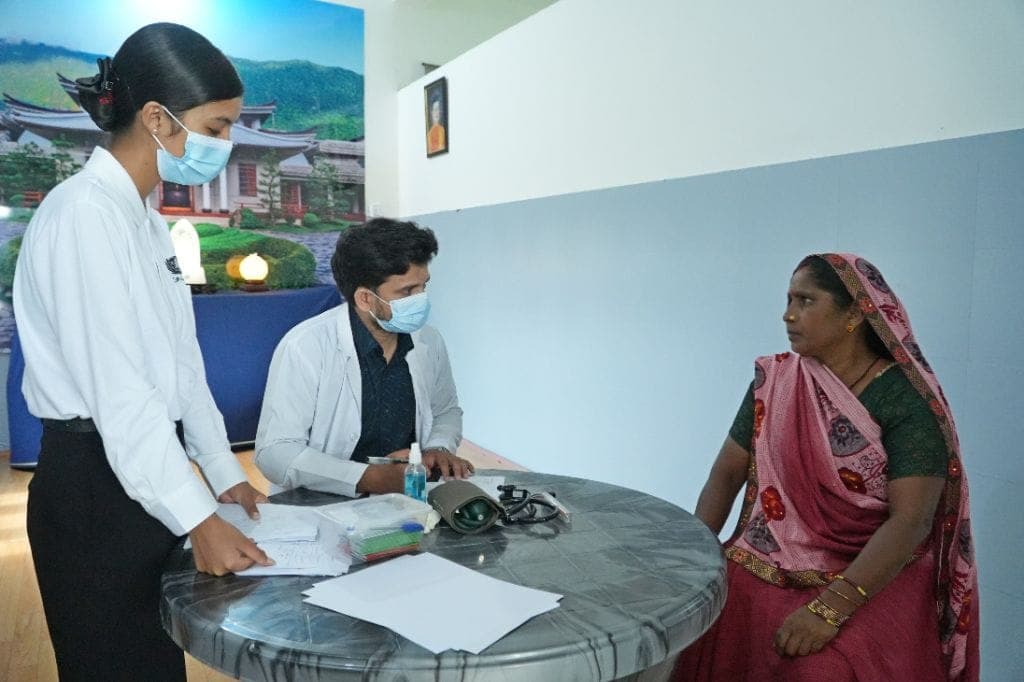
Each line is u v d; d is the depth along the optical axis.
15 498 4.18
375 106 6.30
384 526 1.27
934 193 2.24
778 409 1.73
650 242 3.42
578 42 3.89
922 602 1.57
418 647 0.94
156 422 1.17
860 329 1.68
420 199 6.02
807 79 2.64
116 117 1.26
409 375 1.92
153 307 1.29
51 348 1.23
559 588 1.13
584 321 3.93
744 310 2.94
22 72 5.18
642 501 1.59
